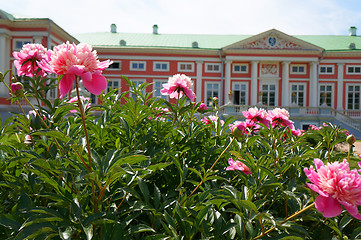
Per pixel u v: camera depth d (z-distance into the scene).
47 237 0.91
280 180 1.63
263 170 1.31
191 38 30.92
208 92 26.36
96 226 1.09
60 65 1.03
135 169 1.08
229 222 1.18
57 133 1.09
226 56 25.75
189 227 1.13
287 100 25.97
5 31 19.80
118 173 0.99
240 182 1.73
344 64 26.69
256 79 25.86
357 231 1.19
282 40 25.67
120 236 1.02
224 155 1.80
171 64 26.23
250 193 1.24
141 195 1.41
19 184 1.24
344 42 30.31
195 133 1.94
